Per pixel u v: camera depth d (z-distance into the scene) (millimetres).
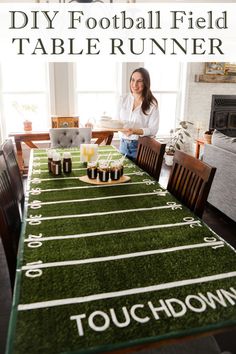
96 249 1037
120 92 4566
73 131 2883
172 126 5055
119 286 843
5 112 4418
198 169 1480
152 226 1208
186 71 4711
